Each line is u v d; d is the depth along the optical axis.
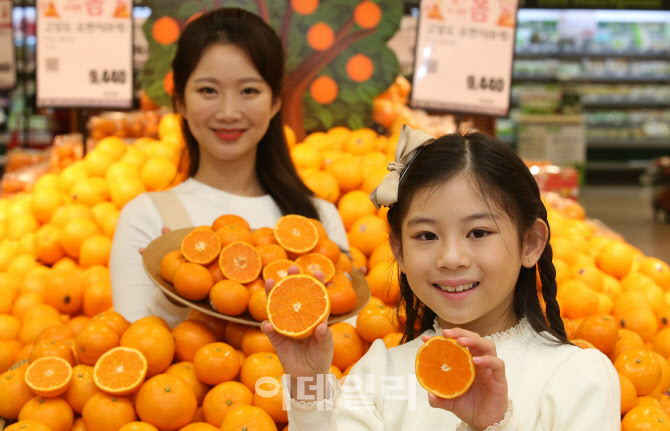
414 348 1.35
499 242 1.16
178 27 2.83
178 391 1.43
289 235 1.72
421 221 1.18
